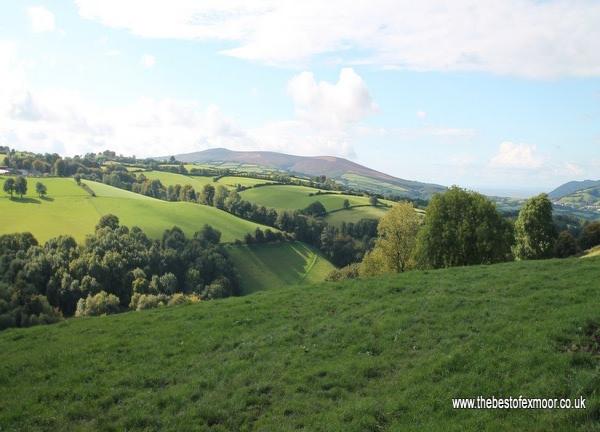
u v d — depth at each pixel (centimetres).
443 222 4922
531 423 1124
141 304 9088
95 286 9462
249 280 12394
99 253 10400
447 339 1778
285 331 2138
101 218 12700
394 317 2109
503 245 4744
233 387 1628
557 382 1273
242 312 2512
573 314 1748
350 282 3012
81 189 16412
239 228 14862
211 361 1870
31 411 1530
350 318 2222
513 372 1400
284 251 14450
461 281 2697
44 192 15000
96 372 1834
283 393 1559
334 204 19450
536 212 6191
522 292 2275
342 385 1570
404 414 1309
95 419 1470
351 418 1334
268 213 16888
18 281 8325
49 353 2078
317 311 2411
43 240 11388
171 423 1419
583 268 2667
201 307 2744
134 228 12531
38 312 7881
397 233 6362
